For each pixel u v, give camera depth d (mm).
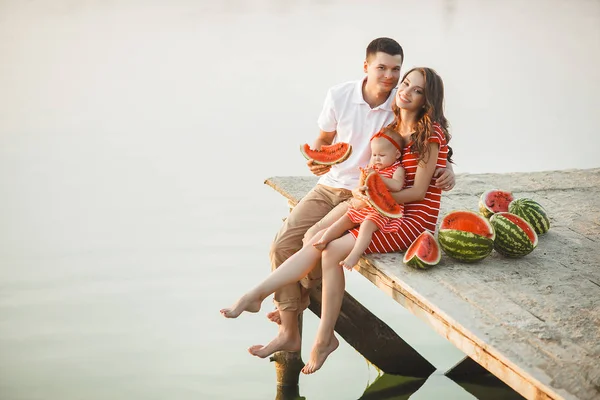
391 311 7672
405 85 5543
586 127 13438
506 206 6406
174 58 18234
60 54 18672
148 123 13422
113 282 8078
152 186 10578
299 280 5867
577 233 6152
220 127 13156
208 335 7199
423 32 21312
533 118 13883
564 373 4070
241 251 8719
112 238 9039
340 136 6074
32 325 7281
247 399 6297
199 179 10820
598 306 4840
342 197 5984
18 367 6637
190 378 6543
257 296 5531
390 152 5594
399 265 5426
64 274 8211
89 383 6434
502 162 11500
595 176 7613
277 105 14352
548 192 7164
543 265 5492
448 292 5012
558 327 4562
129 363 6750
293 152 11875
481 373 6855
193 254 8641
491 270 5387
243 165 11352
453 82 16312
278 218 9594
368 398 6461
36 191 10367
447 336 4781
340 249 5480
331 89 6016
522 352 4273
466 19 23469
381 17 23484
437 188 5641
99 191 10406
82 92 15430
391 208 5422
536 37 21156
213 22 22531
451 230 5473
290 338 5891
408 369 6887
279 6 25406
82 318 7414
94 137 12656
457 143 12383
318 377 6781
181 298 7762
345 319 6777
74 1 25828
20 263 8430
